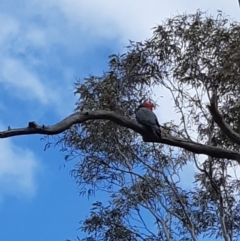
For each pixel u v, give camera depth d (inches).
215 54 505.7
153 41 524.4
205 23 513.7
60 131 317.4
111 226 560.7
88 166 567.5
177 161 561.9
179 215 550.9
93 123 536.4
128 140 554.6
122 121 358.0
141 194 565.0
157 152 561.6
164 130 530.0
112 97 527.8
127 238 556.1
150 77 528.4
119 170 565.0
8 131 297.1
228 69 488.7
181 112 534.0
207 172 539.5
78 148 559.2
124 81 530.9
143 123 360.8
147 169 565.0
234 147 505.0
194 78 513.7
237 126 487.2
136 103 526.6
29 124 302.7
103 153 563.2
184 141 369.1
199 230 551.2
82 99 533.6
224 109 494.0
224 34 503.8
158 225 556.4
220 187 545.0
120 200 567.5
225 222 544.4
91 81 535.5
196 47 512.4
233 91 495.2
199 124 528.7
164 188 561.0
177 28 518.9
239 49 491.5
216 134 516.7
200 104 530.0
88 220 562.3
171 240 544.4
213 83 501.7
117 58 531.8
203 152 367.2
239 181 544.1
